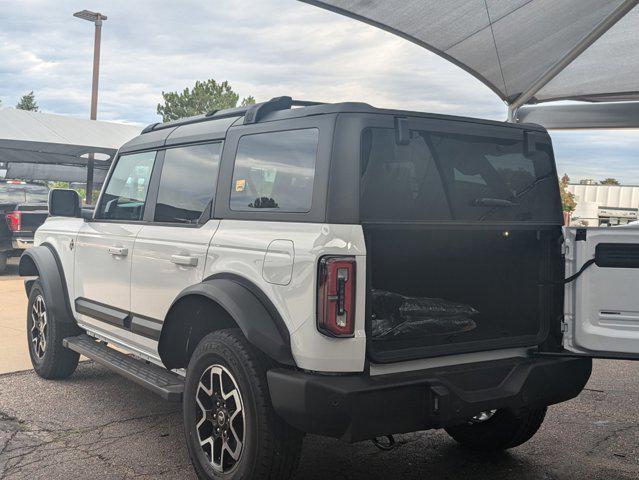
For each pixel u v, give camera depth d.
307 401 2.91
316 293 2.95
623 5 7.60
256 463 3.14
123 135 17.97
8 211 13.54
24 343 7.16
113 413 4.87
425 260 3.48
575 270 3.55
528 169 3.88
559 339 3.71
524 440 4.08
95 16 20.59
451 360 3.34
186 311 3.77
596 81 11.14
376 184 3.23
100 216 4.95
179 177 4.17
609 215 39.03
